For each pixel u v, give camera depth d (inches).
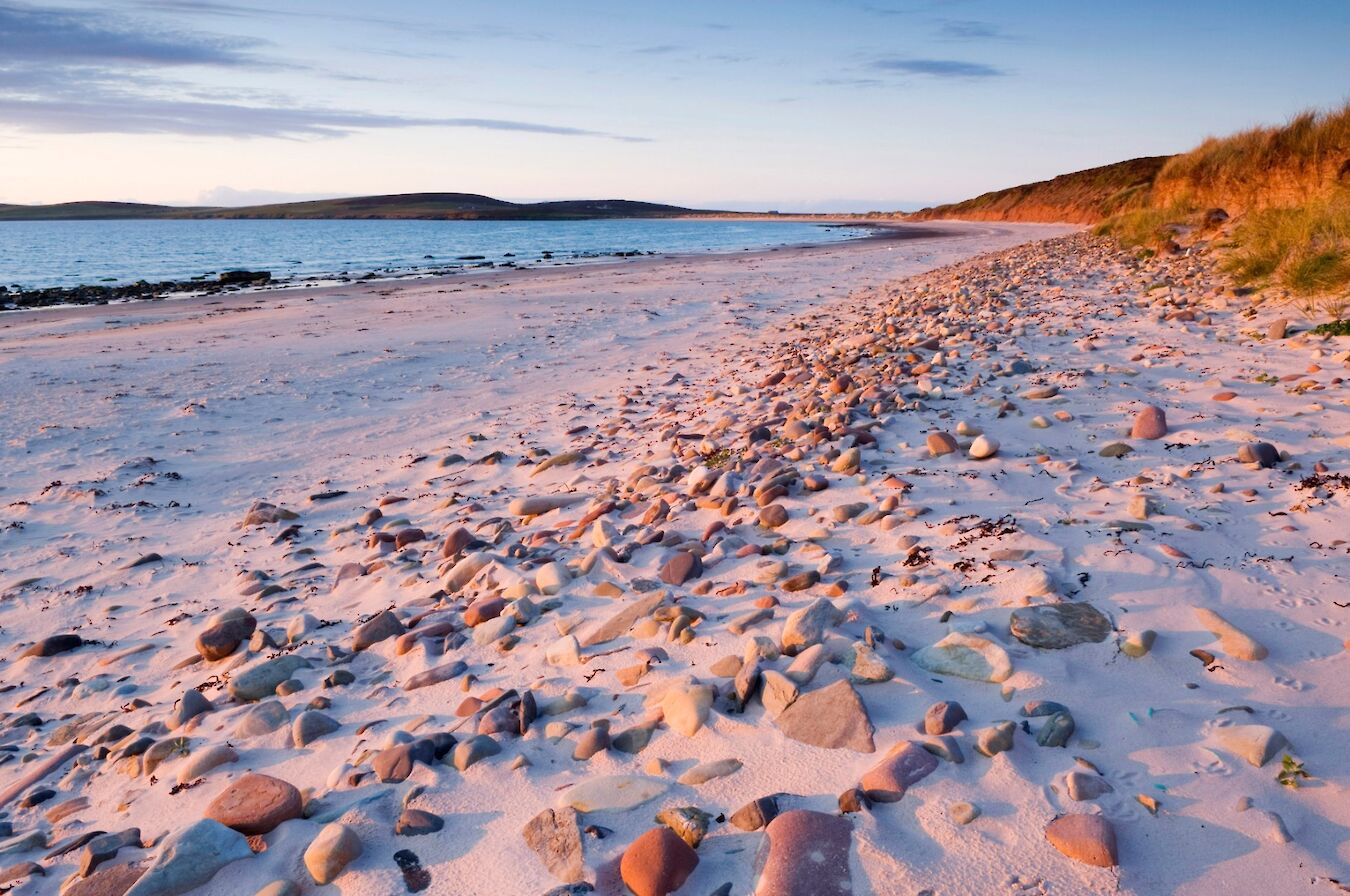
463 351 576.4
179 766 137.9
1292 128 687.1
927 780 100.0
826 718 113.9
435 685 150.9
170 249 2844.5
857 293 834.2
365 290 1067.9
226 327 717.3
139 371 518.0
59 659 196.4
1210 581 141.6
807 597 154.9
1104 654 123.4
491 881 96.7
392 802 114.3
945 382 308.5
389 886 98.0
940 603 143.9
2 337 672.4
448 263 1800.0
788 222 7760.8
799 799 101.6
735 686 123.3
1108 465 207.0
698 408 361.7
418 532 245.4
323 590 218.2
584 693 135.6
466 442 358.3
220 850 106.3
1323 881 82.9
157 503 301.9
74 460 348.8
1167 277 527.8
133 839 115.7
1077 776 97.7
